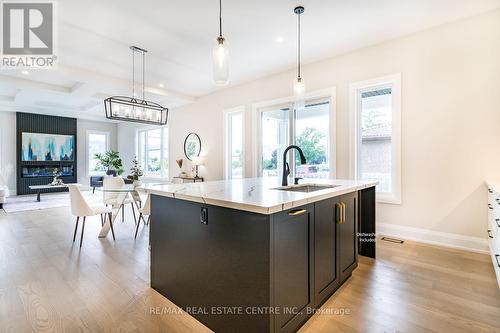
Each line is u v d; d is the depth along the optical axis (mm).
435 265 2502
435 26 3084
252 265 1378
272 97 4801
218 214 1553
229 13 2791
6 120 7645
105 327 1592
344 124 3852
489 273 2307
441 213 3080
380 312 1736
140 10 2725
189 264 1755
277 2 2598
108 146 9734
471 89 2885
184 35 3275
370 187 2742
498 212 2018
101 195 7523
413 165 3260
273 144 4848
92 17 2852
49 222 4344
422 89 3188
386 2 2613
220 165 5875
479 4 2654
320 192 1782
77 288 2078
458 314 1706
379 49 3508
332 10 2744
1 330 1545
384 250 2936
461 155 2949
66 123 8719
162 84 5387
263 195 1648
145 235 3609
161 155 7977
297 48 3658
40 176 8164
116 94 5699
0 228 3951
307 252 1625
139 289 2076
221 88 5680
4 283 2146
